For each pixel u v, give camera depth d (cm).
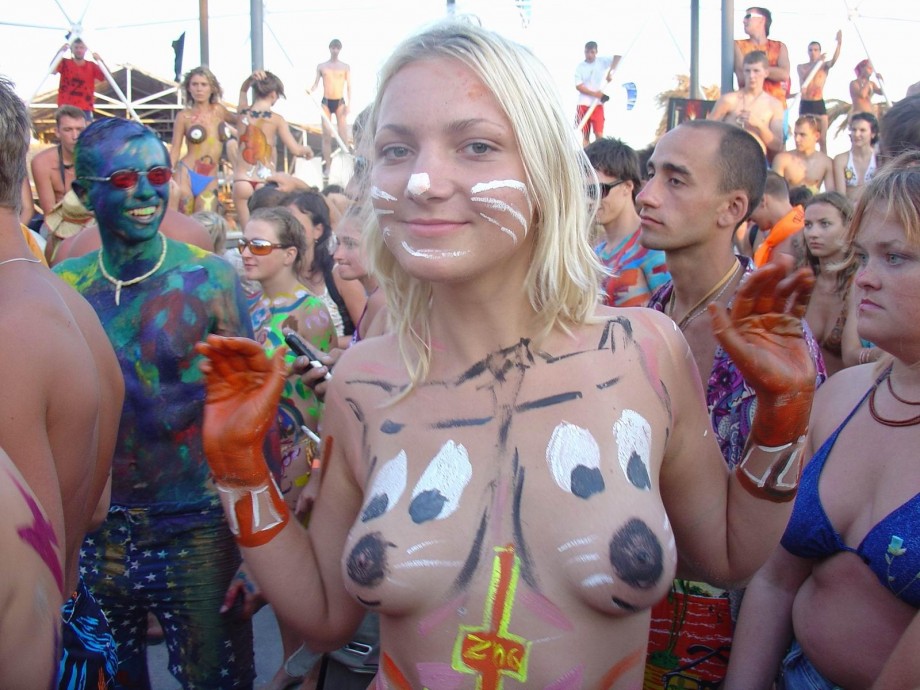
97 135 268
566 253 156
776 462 157
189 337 274
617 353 161
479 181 146
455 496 151
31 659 114
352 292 481
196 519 279
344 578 154
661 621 232
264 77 910
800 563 205
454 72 148
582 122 1032
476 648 147
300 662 267
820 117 948
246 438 159
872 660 177
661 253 384
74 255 346
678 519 173
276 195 511
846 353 421
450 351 163
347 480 172
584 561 143
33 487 164
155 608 286
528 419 155
